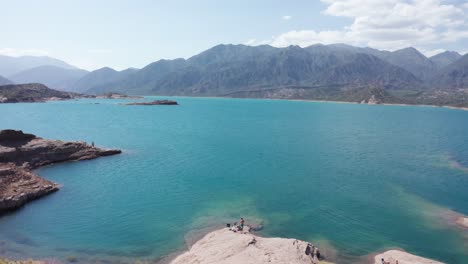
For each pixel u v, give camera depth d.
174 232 43.59
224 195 58.66
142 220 47.09
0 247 38.41
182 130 149.00
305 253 36.34
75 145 84.19
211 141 118.94
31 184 55.94
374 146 114.19
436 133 154.12
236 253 34.88
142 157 88.38
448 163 88.00
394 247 40.94
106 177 68.00
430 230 45.75
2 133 73.06
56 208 50.75
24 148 73.50
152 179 67.38
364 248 40.53
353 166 82.88
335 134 144.50
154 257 37.31
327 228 45.94
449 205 55.47
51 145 79.38
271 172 75.50
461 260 38.06
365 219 49.16
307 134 143.12
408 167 82.44
